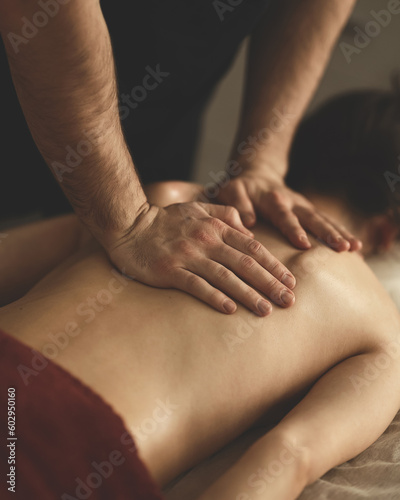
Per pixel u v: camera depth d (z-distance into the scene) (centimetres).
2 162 129
